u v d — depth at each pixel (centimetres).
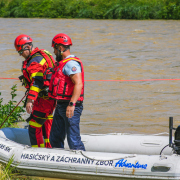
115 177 1051
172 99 2403
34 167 1134
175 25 7731
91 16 9919
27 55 1214
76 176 1095
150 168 1016
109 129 1795
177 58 4172
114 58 4206
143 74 3297
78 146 1154
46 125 1308
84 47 5094
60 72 1111
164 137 1283
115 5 9644
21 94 2525
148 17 9275
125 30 6988
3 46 5194
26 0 10788
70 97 1123
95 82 2962
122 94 2558
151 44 5294
